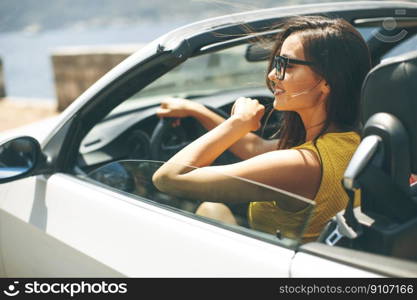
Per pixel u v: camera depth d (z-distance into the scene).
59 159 2.01
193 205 1.53
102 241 1.68
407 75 1.29
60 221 1.85
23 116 9.53
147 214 1.61
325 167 1.50
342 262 1.21
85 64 9.04
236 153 2.05
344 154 1.54
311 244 1.30
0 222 2.18
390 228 1.35
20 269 2.16
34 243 1.99
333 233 1.36
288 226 1.34
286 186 1.50
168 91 3.30
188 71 3.58
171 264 1.46
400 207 1.39
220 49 1.85
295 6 2.10
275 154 1.50
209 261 1.38
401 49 2.37
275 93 1.66
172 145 2.52
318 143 1.54
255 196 1.40
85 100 1.94
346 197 1.53
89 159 2.29
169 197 1.59
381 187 1.36
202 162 1.63
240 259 1.33
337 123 1.62
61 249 1.84
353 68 1.55
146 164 1.65
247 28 1.86
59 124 2.03
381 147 1.33
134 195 1.71
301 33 1.56
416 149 1.32
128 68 1.81
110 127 2.52
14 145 2.00
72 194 1.86
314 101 1.60
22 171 1.91
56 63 9.43
